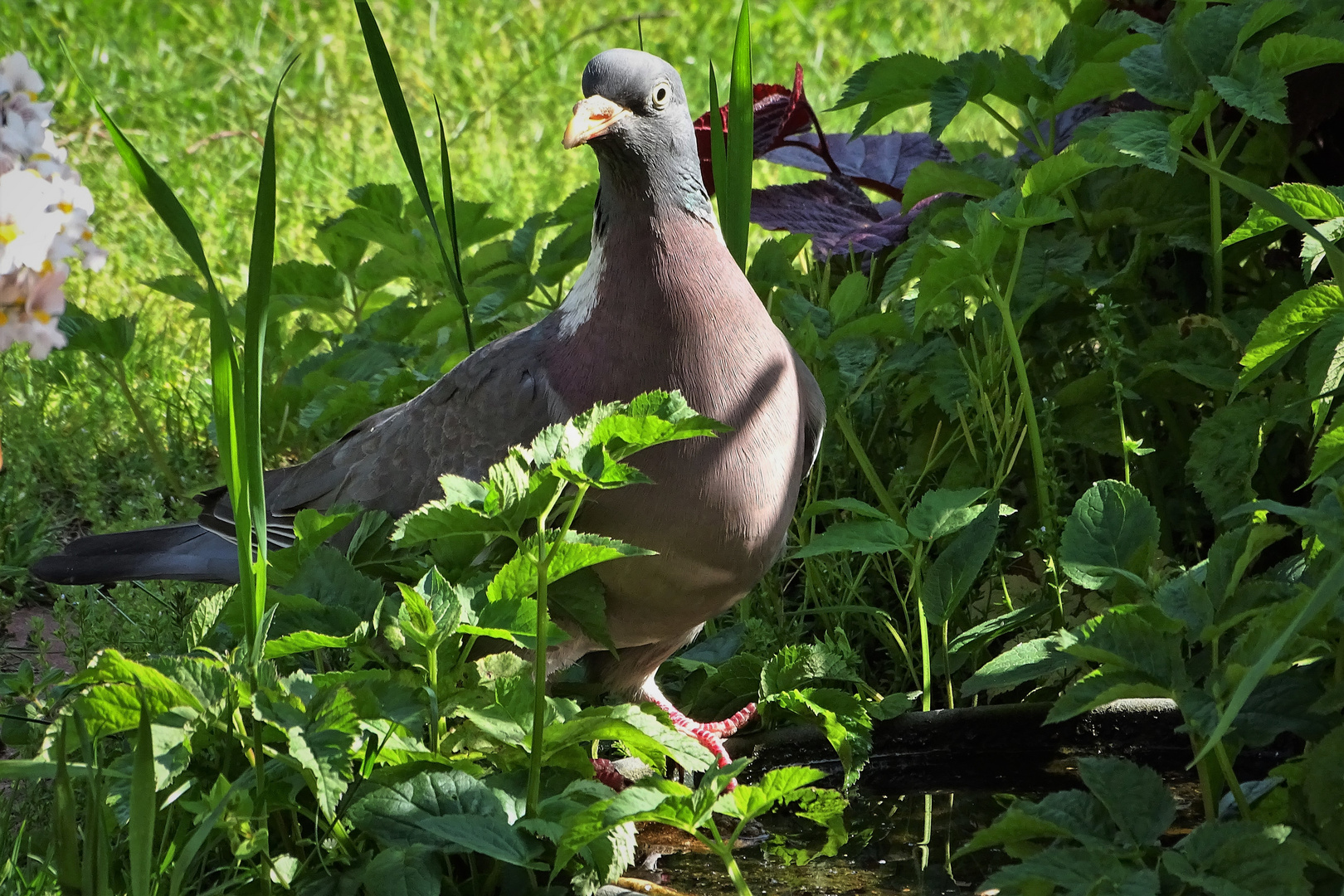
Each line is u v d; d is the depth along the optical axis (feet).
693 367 16.85
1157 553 19.31
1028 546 20.53
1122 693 13.62
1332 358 16.90
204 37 52.95
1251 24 19.30
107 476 27.71
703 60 53.47
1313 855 12.21
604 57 16.89
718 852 13.07
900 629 21.29
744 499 16.97
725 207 20.79
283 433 26.66
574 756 14.99
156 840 14.48
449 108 48.88
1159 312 22.75
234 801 13.51
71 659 18.43
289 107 48.42
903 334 22.13
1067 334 22.79
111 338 24.70
